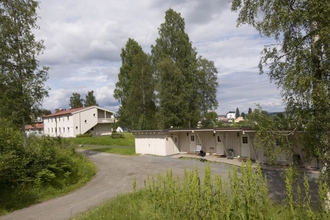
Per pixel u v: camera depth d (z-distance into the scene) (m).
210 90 40.38
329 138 6.31
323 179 6.48
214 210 5.12
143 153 25.58
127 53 44.94
